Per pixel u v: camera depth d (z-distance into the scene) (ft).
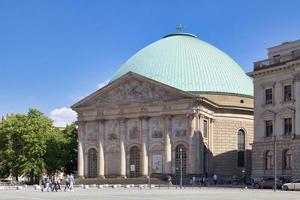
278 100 287.48
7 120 400.26
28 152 383.86
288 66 278.87
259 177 289.12
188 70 414.82
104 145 389.80
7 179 483.10
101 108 392.68
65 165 426.51
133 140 377.71
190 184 336.70
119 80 385.70
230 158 392.06
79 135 401.70
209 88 404.57
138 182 350.23
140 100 377.91
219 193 198.49
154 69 421.59
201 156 359.87
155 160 368.07
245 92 418.92
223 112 396.37
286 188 242.78
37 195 192.34
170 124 364.17
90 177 394.32
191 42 446.60
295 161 269.03
